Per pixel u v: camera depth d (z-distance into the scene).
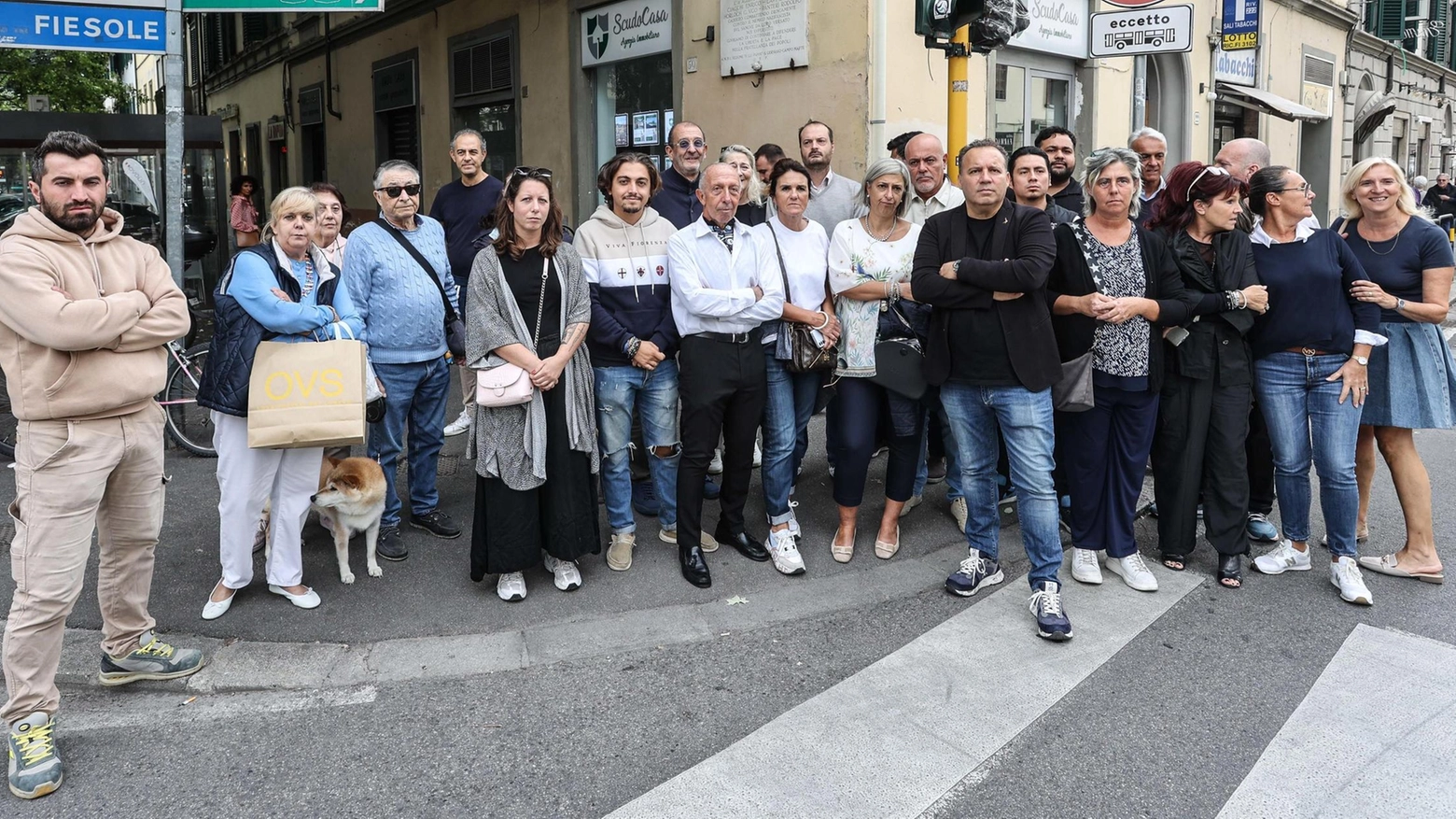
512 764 3.10
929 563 4.75
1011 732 3.26
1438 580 4.48
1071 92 10.27
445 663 3.75
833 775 3.01
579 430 4.21
